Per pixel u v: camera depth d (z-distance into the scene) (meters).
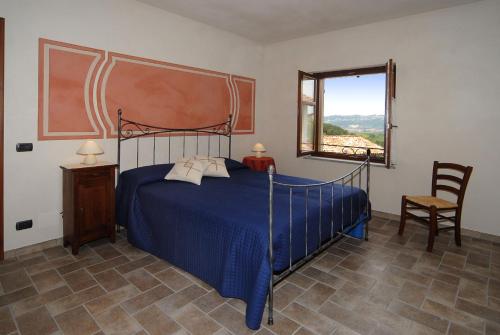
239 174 3.85
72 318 1.97
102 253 2.91
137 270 2.60
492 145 3.34
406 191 3.94
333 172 4.58
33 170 2.87
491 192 3.38
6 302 2.13
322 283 2.45
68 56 3.00
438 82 3.61
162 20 3.71
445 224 3.70
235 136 4.80
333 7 3.55
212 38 4.30
